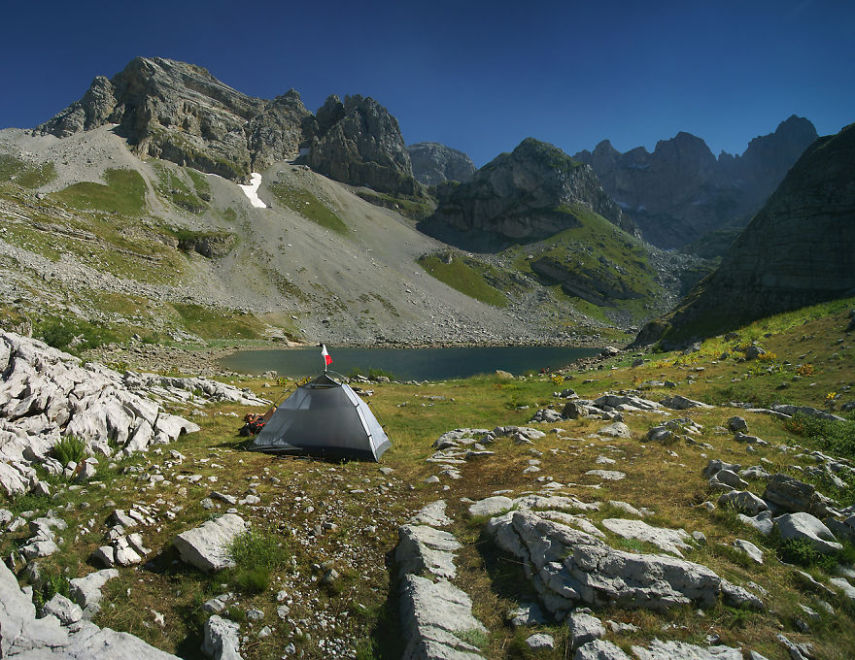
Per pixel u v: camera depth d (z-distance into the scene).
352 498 11.01
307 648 6.46
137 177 168.50
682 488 10.73
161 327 81.06
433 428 20.84
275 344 95.75
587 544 7.41
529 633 6.31
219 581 7.46
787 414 17.45
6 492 9.12
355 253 175.75
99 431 12.74
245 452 14.35
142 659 5.68
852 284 58.03
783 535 8.44
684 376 28.52
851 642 6.09
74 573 7.27
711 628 6.22
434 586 7.39
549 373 49.03
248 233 162.00
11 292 55.97
